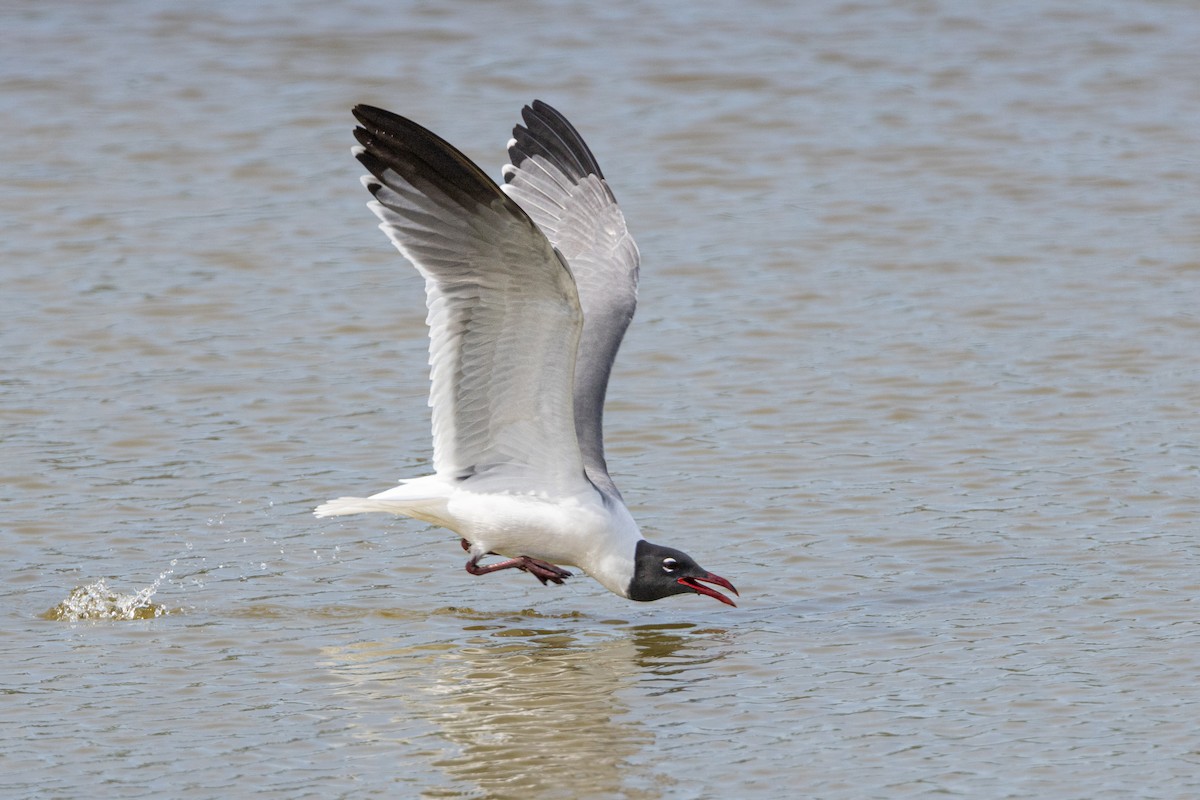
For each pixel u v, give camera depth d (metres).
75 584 13.18
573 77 29.17
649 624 12.58
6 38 30.70
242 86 28.73
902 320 19.62
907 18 32.53
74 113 27.41
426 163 10.51
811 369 18.19
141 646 11.98
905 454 15.88
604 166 25.36
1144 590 12.82
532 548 12.00
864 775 9.90
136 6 32.50
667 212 23.56
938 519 14.42
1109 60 30.23
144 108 27.64
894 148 26.11
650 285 20.97
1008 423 16.61
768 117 27.47
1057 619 12.34
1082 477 15.23
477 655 11.92
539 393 11.40
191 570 13.52
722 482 15.30
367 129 10.60
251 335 19.28
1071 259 21.59
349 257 22.03
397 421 16.91
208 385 17.78
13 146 25.86
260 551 13.97
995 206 23.70
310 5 32.75
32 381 17.80
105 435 16.42
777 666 11.65
